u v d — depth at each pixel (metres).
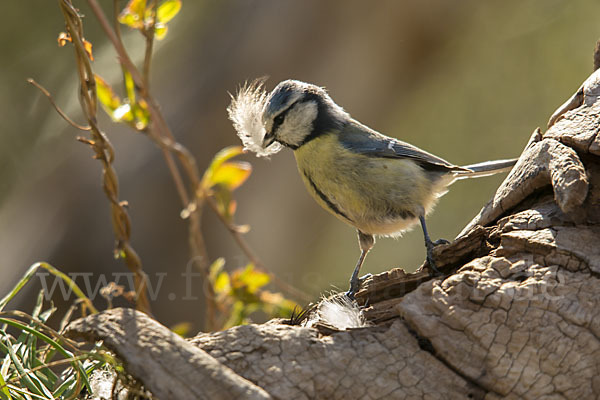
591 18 17.62
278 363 4.78
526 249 5.27
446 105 18.22
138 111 8.20
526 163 5.97
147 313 7.35
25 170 16.45
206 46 14.41
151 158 13.66
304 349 4.86
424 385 4.77
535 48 17.88
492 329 4.86
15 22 17.47
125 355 4.57
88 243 13.29
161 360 4.55
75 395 5.17
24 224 13.76
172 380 4.48
